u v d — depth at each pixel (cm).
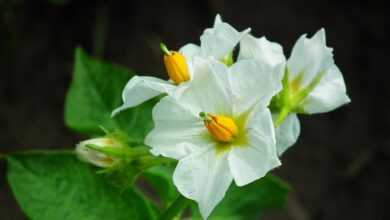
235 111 22
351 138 44
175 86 23
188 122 23
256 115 22
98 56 44
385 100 45
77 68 29
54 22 45
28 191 25
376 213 42
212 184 22
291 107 24
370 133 44
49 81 44
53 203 26
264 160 21
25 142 42
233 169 22
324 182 42
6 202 40
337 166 43
